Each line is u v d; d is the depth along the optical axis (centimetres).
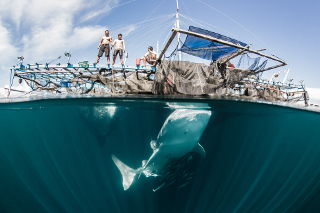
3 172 938
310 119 1163
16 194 824
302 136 1371
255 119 1139
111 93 973
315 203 873
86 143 1245
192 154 830
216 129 1149
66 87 1252
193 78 871
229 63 1064
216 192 862
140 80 1016
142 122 1220
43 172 1010
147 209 771
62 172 1031
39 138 1195
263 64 872
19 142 1148
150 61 1132
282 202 821
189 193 830
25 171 1004
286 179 994
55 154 1168
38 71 1105
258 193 858
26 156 1131
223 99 777
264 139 1337
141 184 826
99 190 907
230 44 821
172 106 921
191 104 872
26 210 754
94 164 1123
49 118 1093
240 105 862
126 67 1088
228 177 995
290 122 1201
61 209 784
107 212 778
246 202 804
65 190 898
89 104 941
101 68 1083
